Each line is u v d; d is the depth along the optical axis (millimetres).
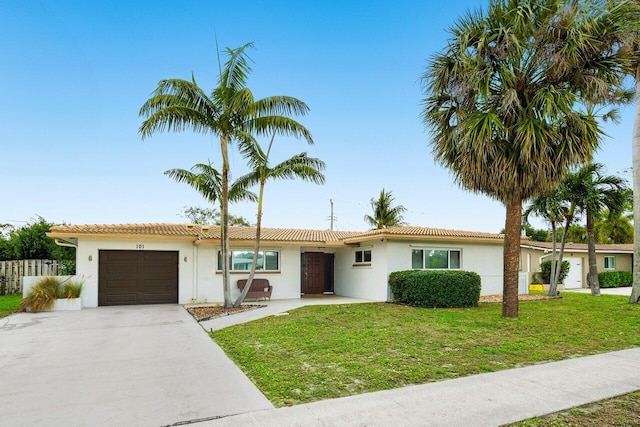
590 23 9750
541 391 5180
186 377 5969
